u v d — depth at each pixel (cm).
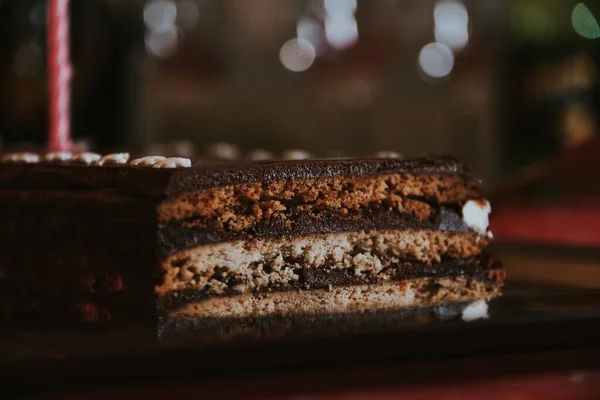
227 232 39
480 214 42
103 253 39
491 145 96
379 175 41
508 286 40
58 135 47
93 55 84
